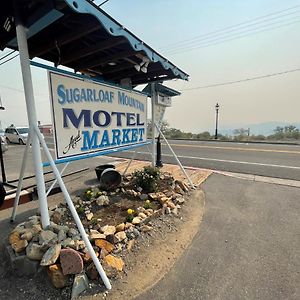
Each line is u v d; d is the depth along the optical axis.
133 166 6.63
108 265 1.98
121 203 3.39
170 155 8.95
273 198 3.93
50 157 2.10
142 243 2.45
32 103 2.13
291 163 7.02
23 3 1.84
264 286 1.86
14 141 15.48
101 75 3.83
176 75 3.79
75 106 2.61
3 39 2.41
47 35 2.28
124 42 2.39
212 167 6.62
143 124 4.12
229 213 3.33
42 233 2.08
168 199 3.50
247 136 18.69
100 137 3.04
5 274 1.98
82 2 1.62
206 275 2.00
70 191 4.34
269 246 2.45
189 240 2.58
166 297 1.76
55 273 1.77
